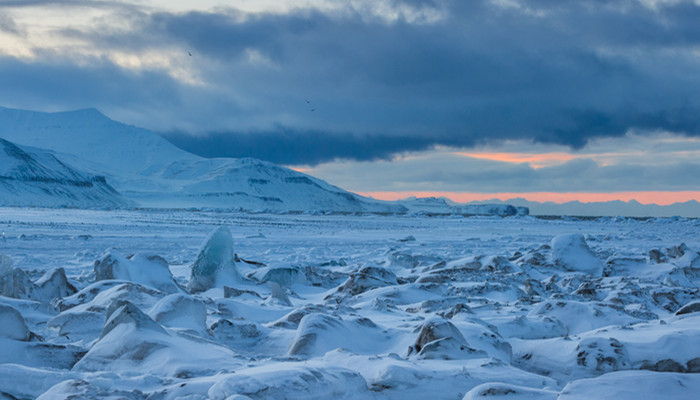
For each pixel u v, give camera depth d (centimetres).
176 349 659
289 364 587
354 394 557
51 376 555
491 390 517
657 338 759
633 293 1329
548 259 2223
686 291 1437
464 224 8250
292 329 936
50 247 3077
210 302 1143
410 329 898
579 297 1361
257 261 2234
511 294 1515
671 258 2133
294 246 3641
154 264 1574
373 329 869
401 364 630
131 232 4694
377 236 4966
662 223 8712
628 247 3491
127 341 672
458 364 673
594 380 492
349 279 1614
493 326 909
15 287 1152
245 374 523
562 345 790
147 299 1063
